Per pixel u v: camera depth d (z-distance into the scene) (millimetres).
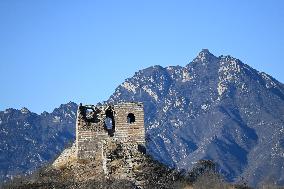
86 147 101625
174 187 95812
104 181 93125
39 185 92750
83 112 102438
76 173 97938
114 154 98125
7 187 92875
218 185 100375
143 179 95125
